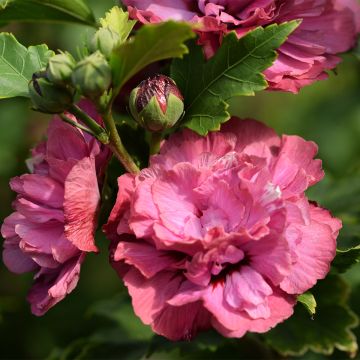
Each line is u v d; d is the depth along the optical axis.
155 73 0.38
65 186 0.33
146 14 0.35
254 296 0.33
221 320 0.32
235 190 0.33
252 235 0.33
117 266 0.34
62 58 0.33
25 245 0.35
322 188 0.47
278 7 0.36
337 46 0.37
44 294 0.36
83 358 0.46
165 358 0.48
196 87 0.36
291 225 0.33
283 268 0.33
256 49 0.35
